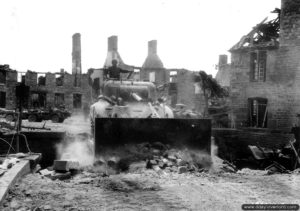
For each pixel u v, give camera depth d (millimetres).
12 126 17062
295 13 20734
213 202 5707
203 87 27375
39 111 30328
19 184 6453
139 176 7930
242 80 23141
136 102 11688
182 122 9555
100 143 8992
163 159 8977
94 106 10945
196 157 9508
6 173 6652
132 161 8906
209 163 9531
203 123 9680
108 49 44531
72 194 6051
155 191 6457
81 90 43281
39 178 7250
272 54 21672
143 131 9289
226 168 9797
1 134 13188
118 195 6098
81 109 43156
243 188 6805
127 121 9180
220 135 20469
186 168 8758
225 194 6277
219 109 28266
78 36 43531
